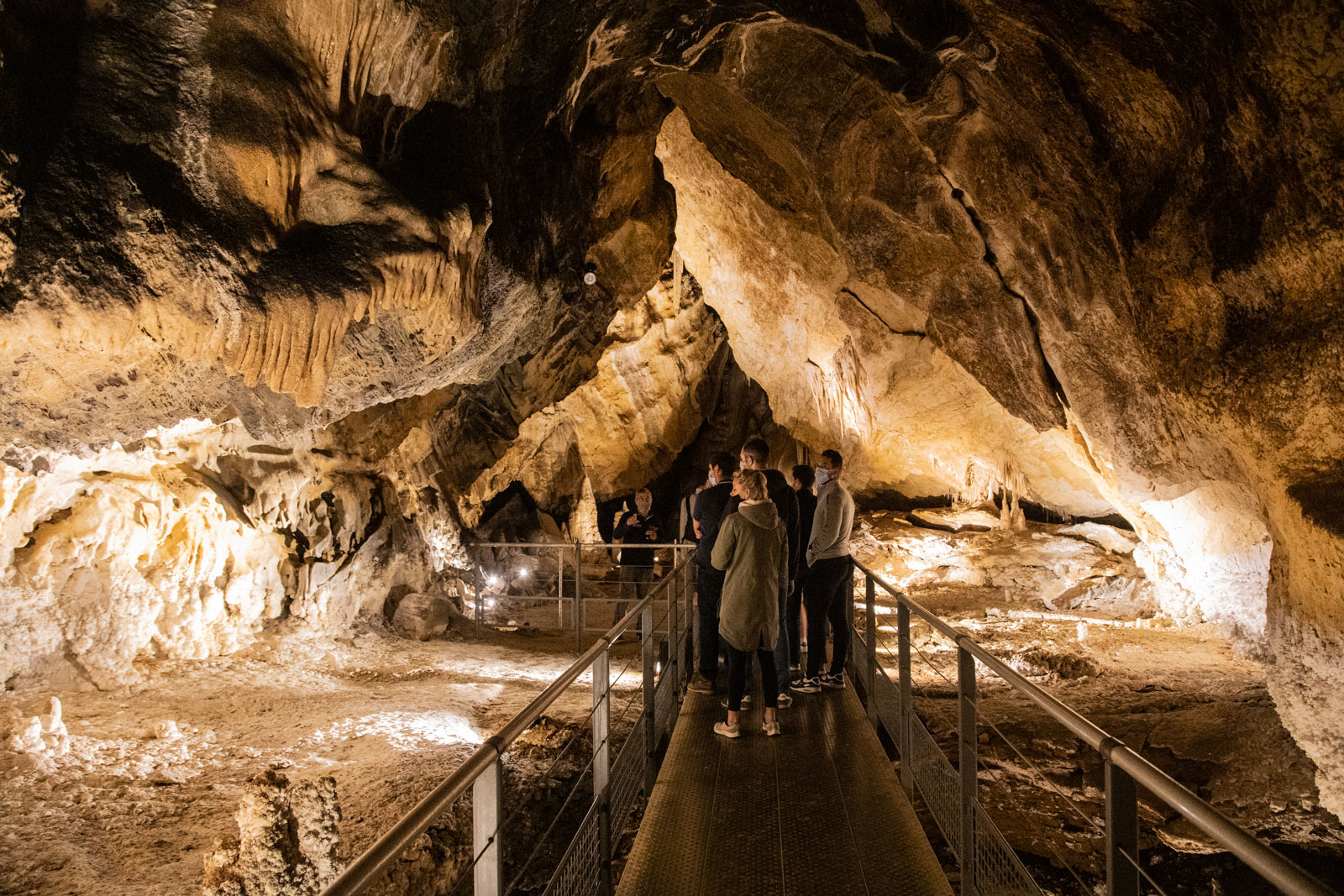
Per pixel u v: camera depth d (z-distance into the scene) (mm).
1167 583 10812
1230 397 4812
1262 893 5441
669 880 3529
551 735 6070
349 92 4695
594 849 3531
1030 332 7992
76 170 3529
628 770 4305
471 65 5582
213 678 7051
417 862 4230
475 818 2307
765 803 4258
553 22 6094
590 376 10578
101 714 5910
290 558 8391
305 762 5242
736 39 7355
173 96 3830
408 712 6387
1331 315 4059
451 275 5207
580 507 15820
